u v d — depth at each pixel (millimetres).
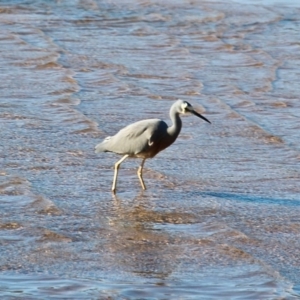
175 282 11648
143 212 14188
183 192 15250
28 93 21797
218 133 19141
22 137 18109
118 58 25984
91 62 25281
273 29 31266
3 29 29172
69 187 15305
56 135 18406
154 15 32750
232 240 13109
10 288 11281
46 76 23578
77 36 28781
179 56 26641
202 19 32406
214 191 15367
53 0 34188
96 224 13609
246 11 33938
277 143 18547
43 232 13180
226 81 23906
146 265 12172
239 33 30406
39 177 15766
